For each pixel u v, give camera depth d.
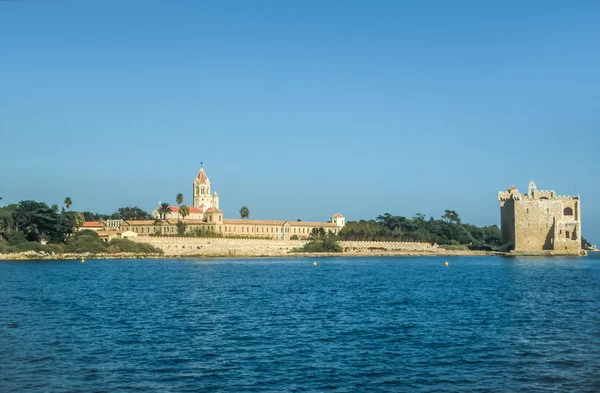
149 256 180.50
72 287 80.88
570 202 178.50
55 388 29.86
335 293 74.44
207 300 65.88
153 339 41.69
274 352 37.62
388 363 34.88
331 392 29.53
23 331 44.19
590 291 76.19
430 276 108.31
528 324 48.03
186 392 29.44
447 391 29.66
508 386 30.39
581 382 30.98
